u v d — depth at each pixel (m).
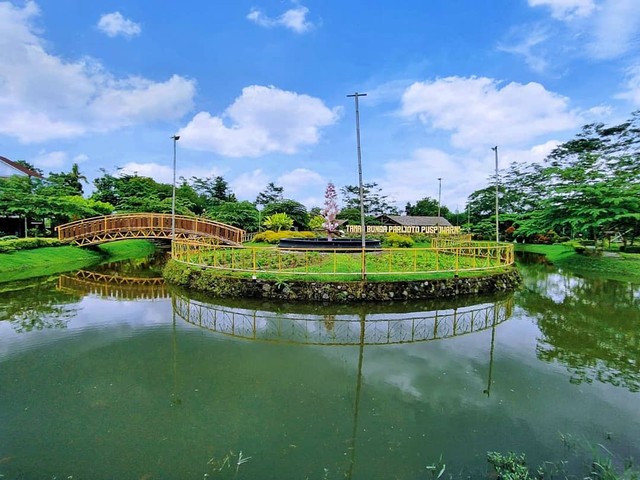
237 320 8.26
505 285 11.16
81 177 35.38
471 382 5.21
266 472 3.32
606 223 18.16
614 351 6.42
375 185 52.94
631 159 22.11
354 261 13.41
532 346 6.68
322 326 7.86
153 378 5.28
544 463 3.44
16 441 3.74
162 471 3.32
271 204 40.09
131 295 11.27
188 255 12.38
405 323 8.07
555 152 31.42
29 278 14.13
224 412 4.34
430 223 42.44
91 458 3.48
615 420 4.22
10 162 29.09
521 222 26.39
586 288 12.05
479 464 3.44
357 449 3.67
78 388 4.93
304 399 4.68
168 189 37.94
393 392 4.90
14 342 6.80
